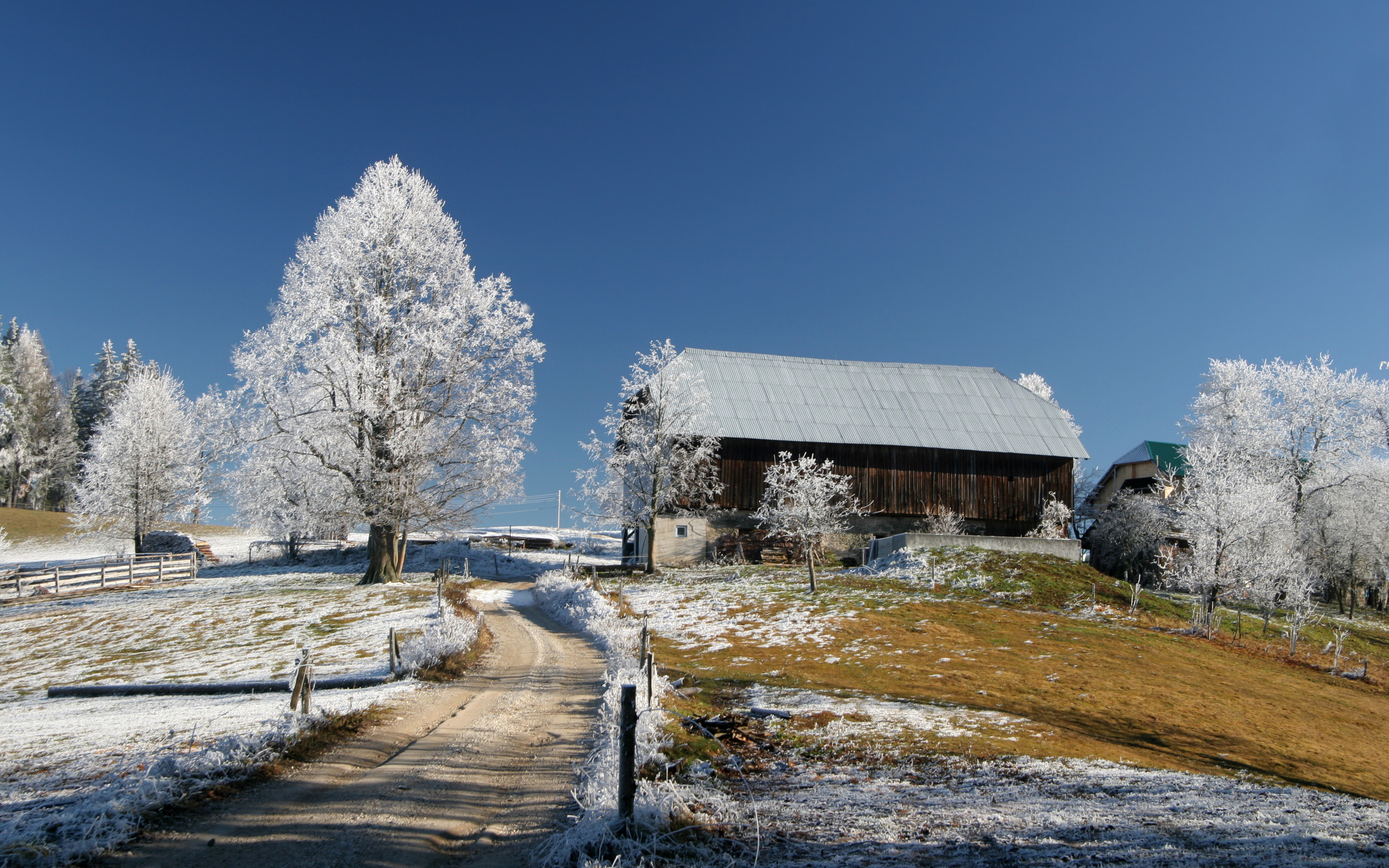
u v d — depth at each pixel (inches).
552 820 318.3
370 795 338.6
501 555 2159.2
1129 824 353.1
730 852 293.1
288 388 1366.9
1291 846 312.8
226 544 2498.8
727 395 1935.3
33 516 2888.8
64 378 4030.5
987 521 1905.8
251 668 821.2
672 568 1689.2
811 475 1550.2
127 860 256.1
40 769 374.9
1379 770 663.1
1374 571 1929.1
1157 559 1862.7
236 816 303.3
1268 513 1422.2
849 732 566.6
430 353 1405.0
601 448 1764.3
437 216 1507.1
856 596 1275.8
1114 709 753.0
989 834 330.3
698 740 488.4
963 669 862.5
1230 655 1100.5
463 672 703.1
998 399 2111.2
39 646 1026.7
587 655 808.9
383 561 1510.8
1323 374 1948.8
